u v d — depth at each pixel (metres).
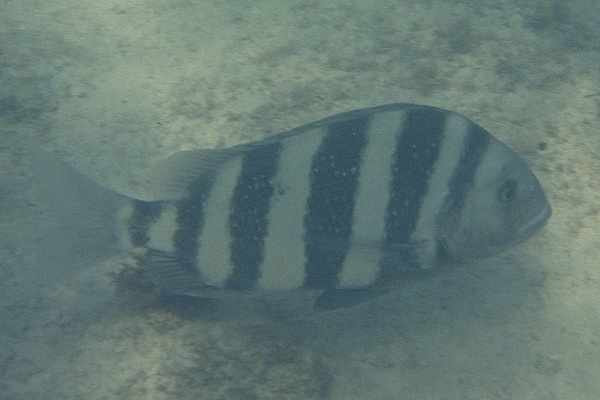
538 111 1.41
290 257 1.12
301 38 1.57
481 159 1.11
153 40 1.60
